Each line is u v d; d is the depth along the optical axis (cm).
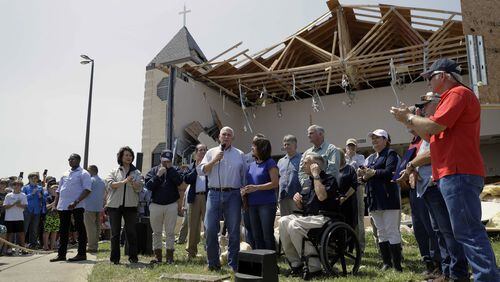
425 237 425
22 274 468
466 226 258
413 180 365
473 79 746
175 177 548
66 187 595
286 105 1497
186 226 793
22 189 855
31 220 851
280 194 529
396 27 1186
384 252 455
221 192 465
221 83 1374
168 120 1166
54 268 510
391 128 1322
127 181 538
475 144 268
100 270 471
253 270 320
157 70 1427
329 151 482
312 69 1165
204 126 1314
